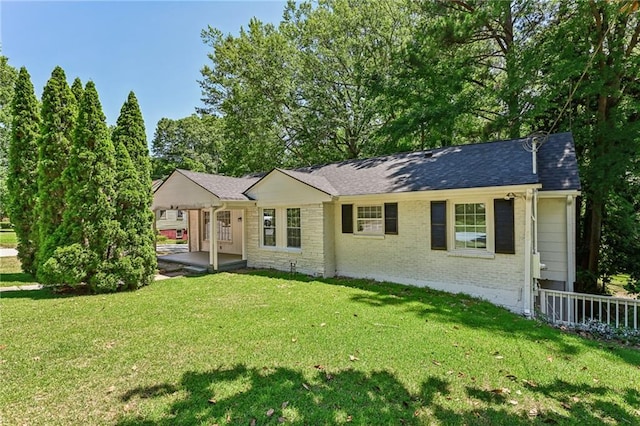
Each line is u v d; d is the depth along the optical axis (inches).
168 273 425.1
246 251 480.7
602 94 387.9
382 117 706.8
